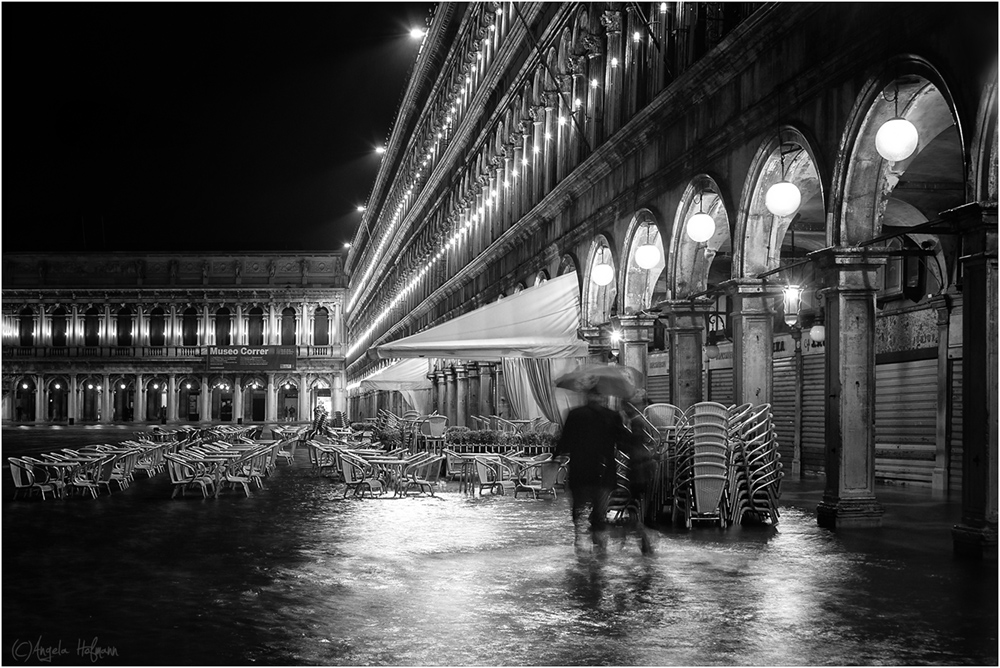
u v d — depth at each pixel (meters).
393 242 68.62
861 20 12.54
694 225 16.06
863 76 12.49
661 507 14.34
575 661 7.09
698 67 16.80
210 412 105.44
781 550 11.61
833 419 13.49
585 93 25.53
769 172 15.36
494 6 36.06
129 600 9.41
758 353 15.82
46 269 106.38
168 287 105.44
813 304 23.38
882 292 21.78
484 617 8.43
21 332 105.81
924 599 8.91
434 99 50.12
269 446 25.88
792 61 14.34
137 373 104.00
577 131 26.11
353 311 101.75
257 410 108.25
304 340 106.75
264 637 7.89
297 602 9.20
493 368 34.78
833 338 13.39
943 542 12.06
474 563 11.21
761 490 13.98
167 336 106.06
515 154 32.72
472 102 37.66
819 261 13.61
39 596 9.65
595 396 11.81
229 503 19.19
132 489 22.77
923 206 20.02
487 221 37.44
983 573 10.10
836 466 13.46
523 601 9.03
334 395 104.06
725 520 13.66
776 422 24.45
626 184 21.67
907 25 11.59
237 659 7.26
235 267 107.38
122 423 101.19
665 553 11.49
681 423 14.66
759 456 14.06
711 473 13.70
